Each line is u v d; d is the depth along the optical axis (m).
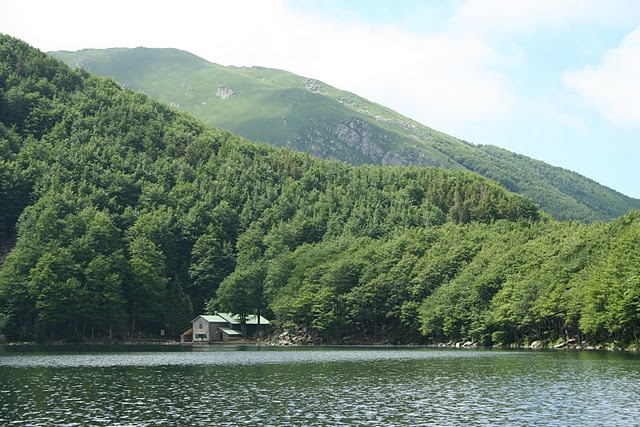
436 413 70.50
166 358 147.25
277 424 65.19
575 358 129.75
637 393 81.94
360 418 68.06
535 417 67.62
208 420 67.19
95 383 96.12
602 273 155.00
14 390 88.19
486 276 194.75
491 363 122.75
